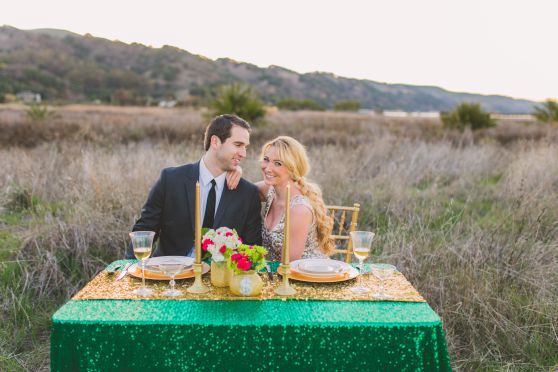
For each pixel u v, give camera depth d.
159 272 2.59
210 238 2.44
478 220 5.95
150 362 2.10
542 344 3.42
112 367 2.11
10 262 4.41
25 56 101.44
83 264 4.51
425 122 24.38
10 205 6.34
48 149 9.92
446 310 3.68
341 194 6.62
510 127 20.34
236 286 2.36
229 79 124.88
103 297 2.34
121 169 6.82
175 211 3.46
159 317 2.12
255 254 2.34
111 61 122.75
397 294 2.45
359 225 5.80
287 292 2.39
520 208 5.47
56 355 2.11
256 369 2.12
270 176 3.35
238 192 3.51
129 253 3.35
